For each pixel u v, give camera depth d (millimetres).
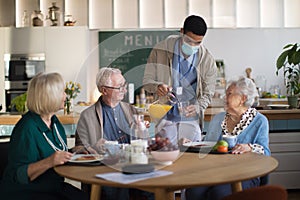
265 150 3096
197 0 7074
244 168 2459
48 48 6469
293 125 4711
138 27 7027
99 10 6992
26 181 2605
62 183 2988
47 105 2707
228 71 6992
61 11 6945
